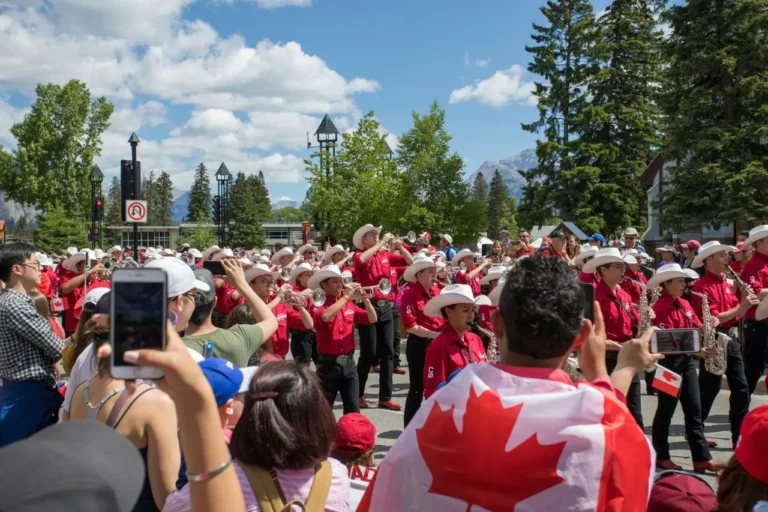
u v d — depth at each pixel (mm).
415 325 6359
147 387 2508
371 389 9273
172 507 1902
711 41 25984
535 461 1545
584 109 39375
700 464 5824
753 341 7004
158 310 1354
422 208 44281
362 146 38031
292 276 8547
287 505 1929
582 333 1920
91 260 10852
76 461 886
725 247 6684
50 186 61875
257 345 3865
